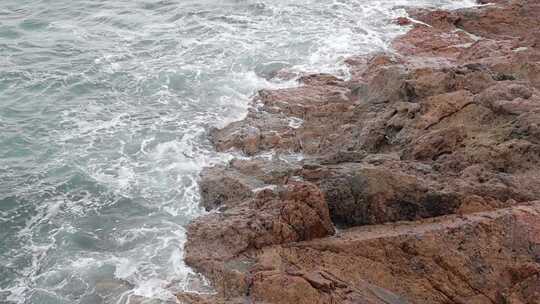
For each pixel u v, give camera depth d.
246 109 21.00
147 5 29.67
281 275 12.52
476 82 18.16
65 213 16.72
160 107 21.44
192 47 25.22
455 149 15.84
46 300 13.84
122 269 14.55
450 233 12.49
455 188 14.02
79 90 22.44
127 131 20.12
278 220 14.06
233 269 13.35
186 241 15.00
